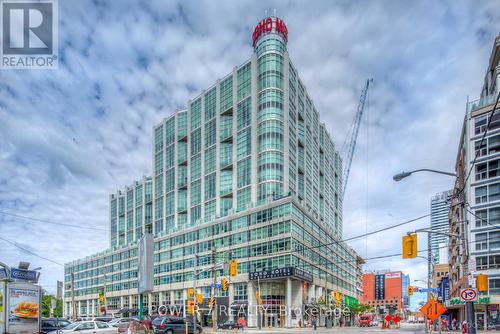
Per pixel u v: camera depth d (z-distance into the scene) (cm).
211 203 9181
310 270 7694
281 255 6738
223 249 7988
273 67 8375
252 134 8394
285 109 8369
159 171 11388
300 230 7244
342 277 10719
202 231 8650
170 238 9638
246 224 7631
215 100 9594
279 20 8719
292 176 8462
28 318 2178
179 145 10638
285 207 6900
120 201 14012
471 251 4894
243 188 8400
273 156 7956
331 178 12850
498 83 5384
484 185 4984
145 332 2958
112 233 14262
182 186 10306
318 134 11288
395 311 14162
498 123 4988
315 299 7456
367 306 11469
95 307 12988
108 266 12531
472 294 1727
